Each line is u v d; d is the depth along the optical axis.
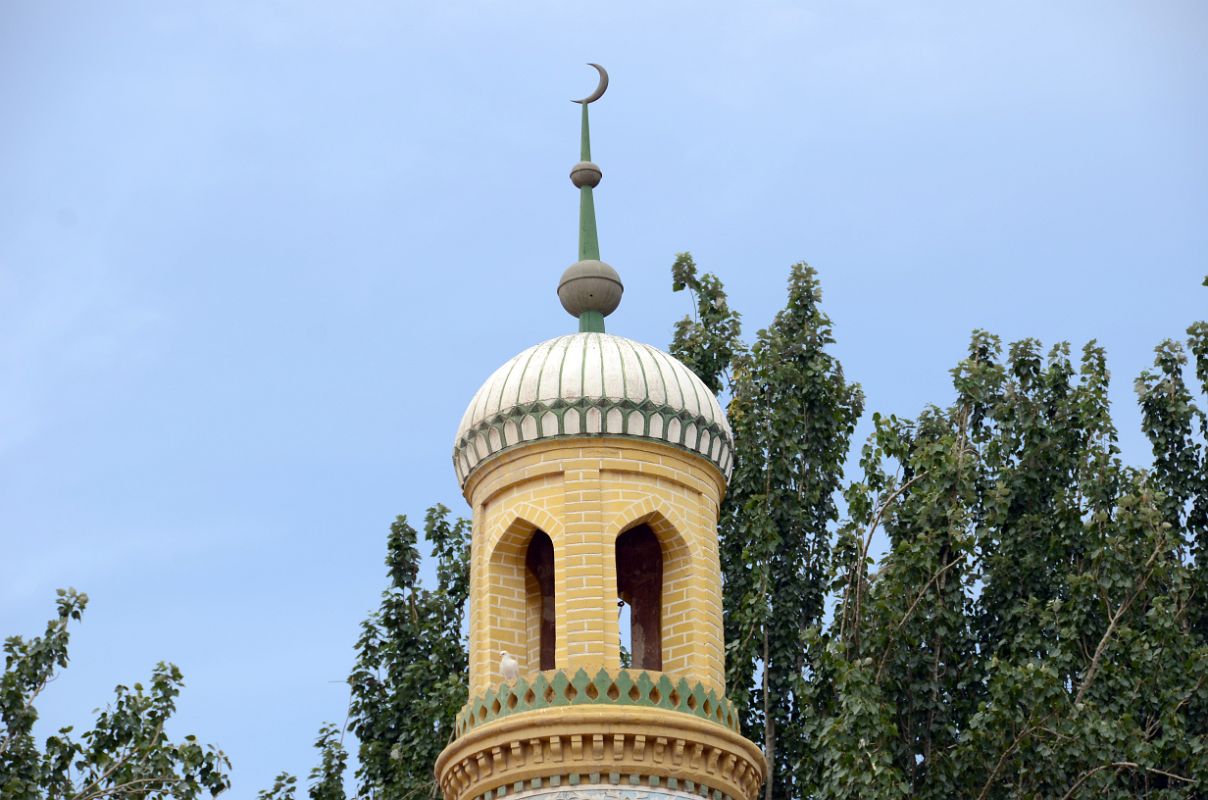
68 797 35.09
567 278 29.36
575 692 25.33
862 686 32.53
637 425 27.00
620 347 27.86
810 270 42.31
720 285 43.41
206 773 35.72
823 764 35.00
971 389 40.91
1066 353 41.81
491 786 25.44
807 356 41.22
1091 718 33.12
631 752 25.09
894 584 35.41
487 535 27.38
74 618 37.22
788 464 39.72
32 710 35.72
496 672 26.78
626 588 28.02
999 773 33.88
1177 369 42.59
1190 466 41.72
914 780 35.84
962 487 36.78
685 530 27.08
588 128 31.16
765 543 38.19
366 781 40.75
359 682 42.34
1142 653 35.00
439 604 42.81
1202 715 35.72
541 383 27.22
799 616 39.56
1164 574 36.75
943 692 36.66
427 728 38.91
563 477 26.78
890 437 36.31
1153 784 36.50
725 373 42.22
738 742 25.86
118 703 36.53
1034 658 36.91
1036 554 39.16
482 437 27.50
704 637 26.72
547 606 27.70
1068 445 40.75
